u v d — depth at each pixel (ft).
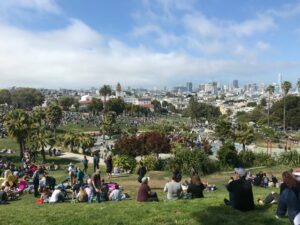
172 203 55.88
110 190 78.02
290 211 41.91
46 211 55.98
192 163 139.64
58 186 85.20
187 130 442.91
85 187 79.41
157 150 173.58
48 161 208.33
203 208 50.83
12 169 144.15
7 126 214.07
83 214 51.34
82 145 248.52
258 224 43.19
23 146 219.20
